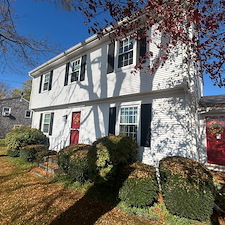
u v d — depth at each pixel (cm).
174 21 300
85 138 830
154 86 566
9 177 583
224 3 289
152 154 562
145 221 327
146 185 364
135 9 358
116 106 718
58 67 1068
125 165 466
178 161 402
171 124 543
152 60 530
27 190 469
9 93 3203
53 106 1066
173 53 536
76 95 882
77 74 913
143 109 616
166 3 291
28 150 810
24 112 2173
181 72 511
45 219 328
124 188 380
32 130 1052
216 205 366
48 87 1120
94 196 433
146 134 589
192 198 312
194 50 400
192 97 536
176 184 331
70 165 515
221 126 510
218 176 468
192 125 509
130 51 660
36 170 659
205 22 305
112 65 718
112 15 362
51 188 488
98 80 772
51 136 1059
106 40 761
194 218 309
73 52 904
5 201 399
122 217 342
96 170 429
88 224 314
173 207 326
